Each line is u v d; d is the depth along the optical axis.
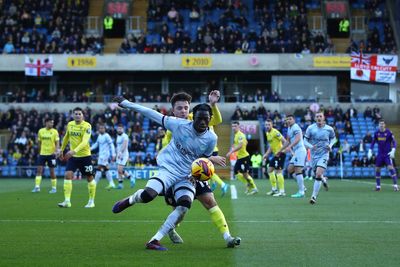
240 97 42.00
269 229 8.78
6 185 24.72
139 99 40.84
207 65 40.91
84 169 12.95
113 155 21.97
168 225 6.84
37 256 6.36
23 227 9.03
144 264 5.88
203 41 41.91
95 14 46.16
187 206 6.80
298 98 41.94
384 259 6.21
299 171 16.50
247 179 17.88
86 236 7.98
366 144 35.78
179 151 6.92
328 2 45.22
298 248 6.95
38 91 42.75
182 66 40.97
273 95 40.59
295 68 40.66
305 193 18.36
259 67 40.75
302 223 9.59
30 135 37.03
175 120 6.92
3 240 7.58
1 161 35.72
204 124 6.77
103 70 41.16
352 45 41.09
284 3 44.88
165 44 41.62
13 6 44.72
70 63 40.97
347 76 42.38
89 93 41.62
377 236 8.00
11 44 41.75
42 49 41.50
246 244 7.25
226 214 11.16
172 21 44.53
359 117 39.25
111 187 22.56
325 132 14.34
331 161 34.78
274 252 6.65
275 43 41.06
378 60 38.75
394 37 43.28
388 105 40.56
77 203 14.12
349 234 8.20
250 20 45.09
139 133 36.66
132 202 6.73
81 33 43.66
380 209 12.26
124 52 41.50
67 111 40.94
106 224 9.45
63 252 6.62
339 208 12.51
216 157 7.14
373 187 22.31
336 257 6.32
